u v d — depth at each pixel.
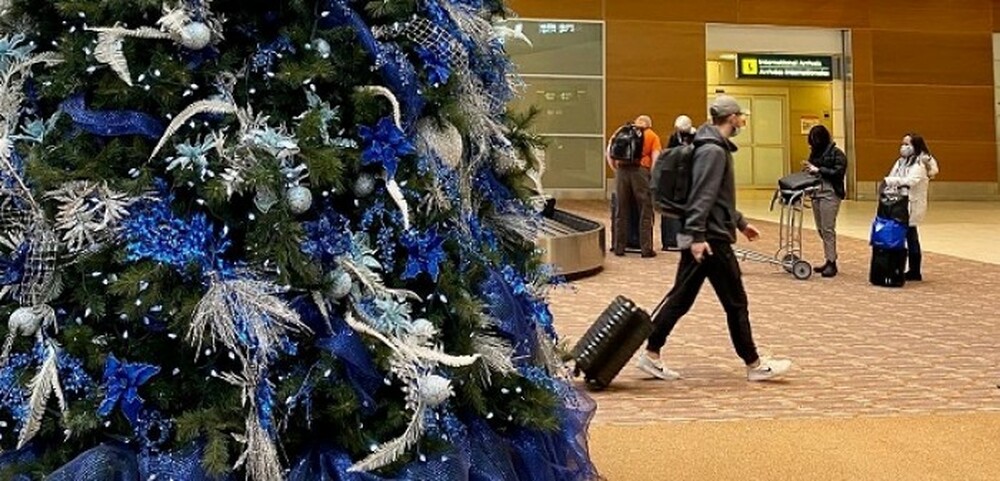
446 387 2.24
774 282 11.31
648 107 24.44
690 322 8.52
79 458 2.08
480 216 2.88
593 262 11.88
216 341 2.16
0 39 2.30
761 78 25.66
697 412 5.20
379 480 2.19
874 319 8.68
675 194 6.08
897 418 5.00
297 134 2.23
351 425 2.23
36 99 2.31
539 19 23.84
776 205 22.66
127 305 2.07
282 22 2.33
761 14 25.17
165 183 2.19
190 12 2.19
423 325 2.30
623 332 5.88
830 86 26.80
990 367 6.52
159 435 2.17
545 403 2.63
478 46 2.74
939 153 26.20
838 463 4.13
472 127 2.69
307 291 2.22
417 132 2.49
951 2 26.09
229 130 2.22
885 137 25.98
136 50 2.20
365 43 2.36
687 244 5.96
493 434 2.56
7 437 2.24
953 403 5.40
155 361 2.17
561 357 3.25
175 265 2.09
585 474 3.01
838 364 6.66
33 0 2.32
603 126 24.19
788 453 4.29
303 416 2.22
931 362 6.72
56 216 2.14
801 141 29.55
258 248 2.17
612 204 14.47
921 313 9.02
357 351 2.21
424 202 2.44
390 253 2.38
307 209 2.22
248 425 2.11
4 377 2.18
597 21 24.16
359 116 2.35
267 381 2.14
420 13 2.49
